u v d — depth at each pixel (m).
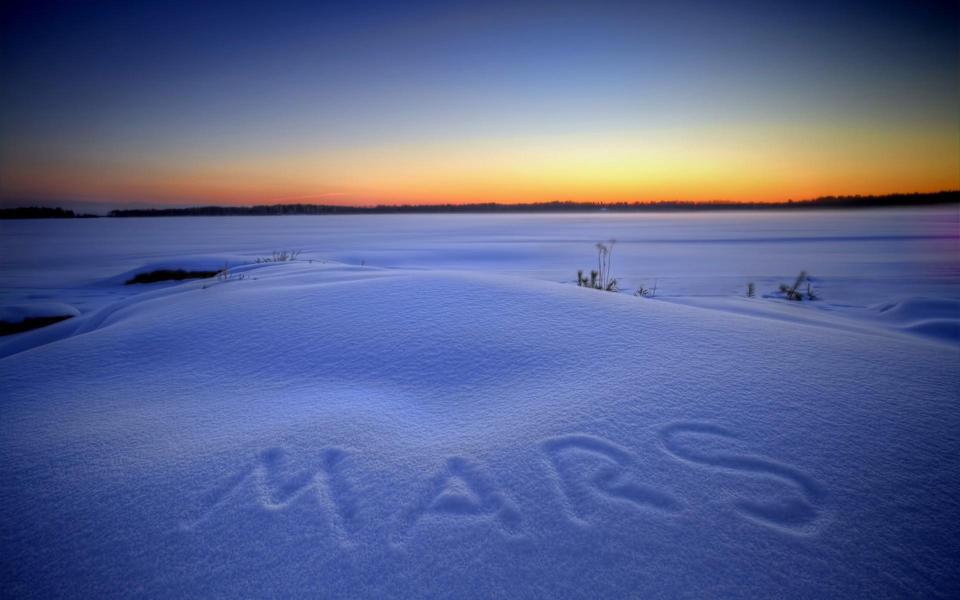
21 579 1.35
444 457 1.91
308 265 8.91
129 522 1.57
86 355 3.37
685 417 2.16
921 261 15.88
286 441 2.07
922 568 1.30
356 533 1.49
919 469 1.73
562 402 2.38
